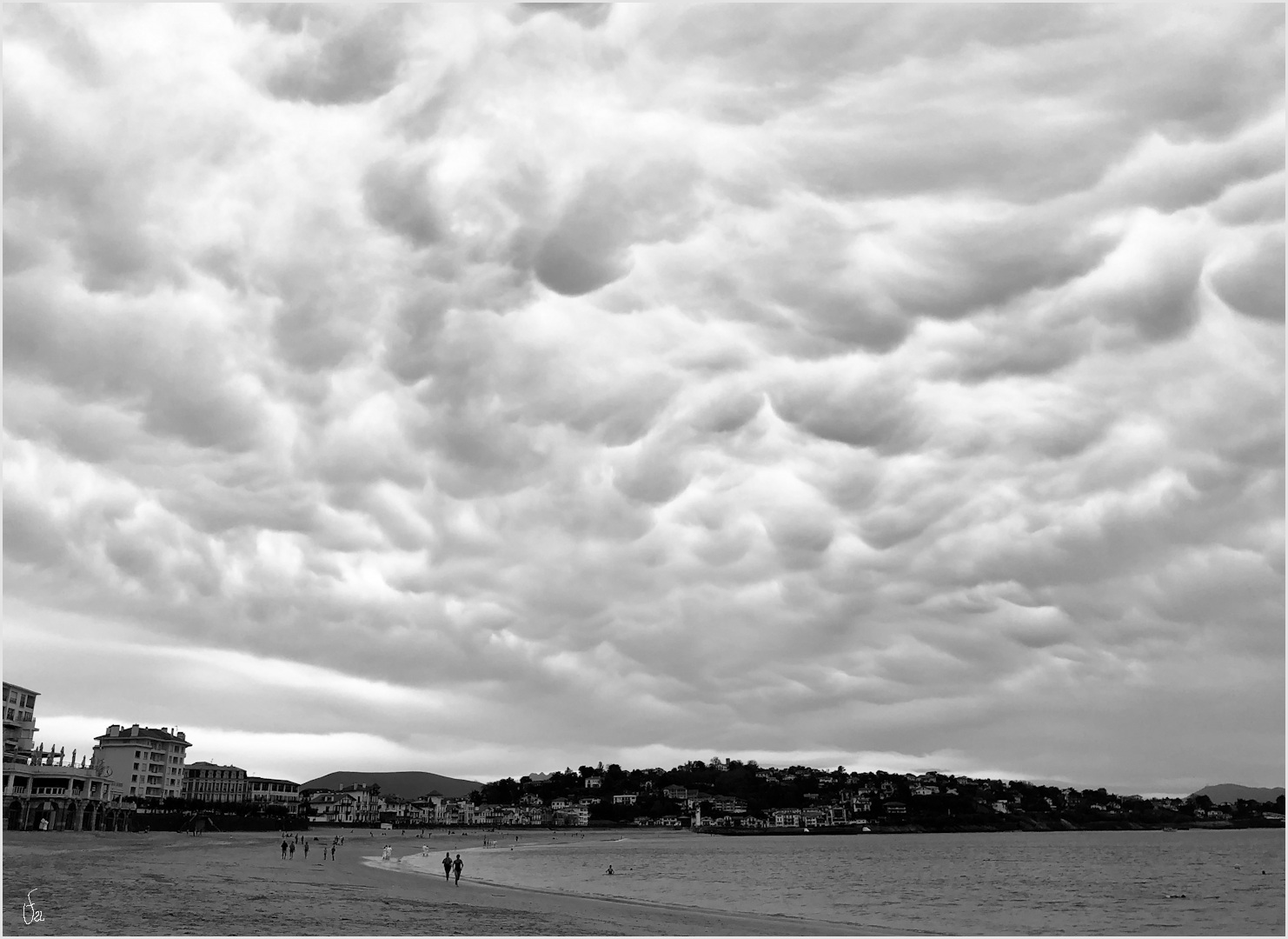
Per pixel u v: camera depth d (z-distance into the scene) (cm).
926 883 12100
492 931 4441
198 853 10475
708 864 17100
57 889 4928
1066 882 12475
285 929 4000
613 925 5203
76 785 14438
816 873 14575
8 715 15900
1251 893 10519
